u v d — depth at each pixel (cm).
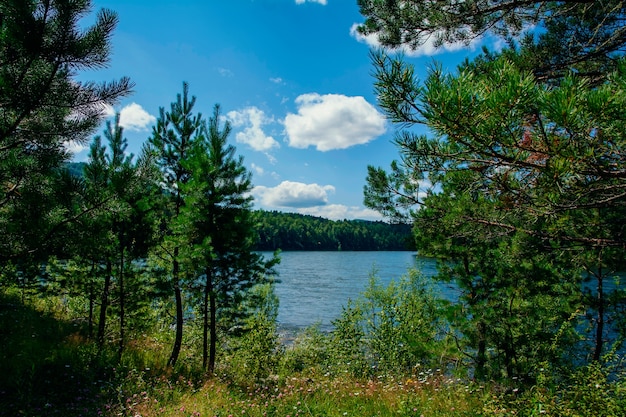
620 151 268
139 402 714
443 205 671
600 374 583
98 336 1165
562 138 260
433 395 737
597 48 484
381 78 271
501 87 252
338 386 865
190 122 1269
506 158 285
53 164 602
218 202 1205
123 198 660
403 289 1388
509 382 723
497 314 801
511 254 677
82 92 557
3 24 477
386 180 719
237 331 1288
